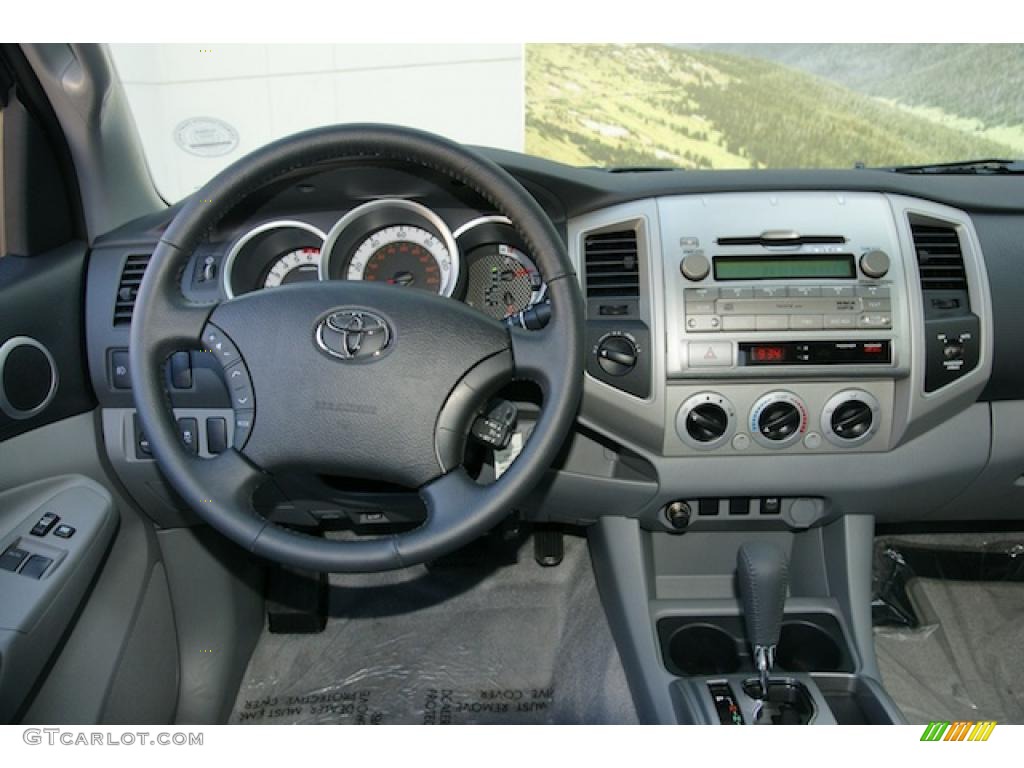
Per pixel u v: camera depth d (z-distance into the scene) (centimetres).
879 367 122
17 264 121
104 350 127
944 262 127
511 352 94
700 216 124
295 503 129
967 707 147
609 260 125
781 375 122
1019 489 138
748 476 131
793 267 123
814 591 149
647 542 151
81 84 121
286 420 93
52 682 111
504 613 174
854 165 148
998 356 126
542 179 122
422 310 94
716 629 138
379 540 91
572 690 156
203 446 130
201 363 125
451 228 127
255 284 130
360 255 124
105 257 130
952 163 145
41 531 111
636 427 126
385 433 92
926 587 173
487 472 125
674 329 121
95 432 131
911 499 137
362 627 171
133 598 135
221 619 153
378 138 94
